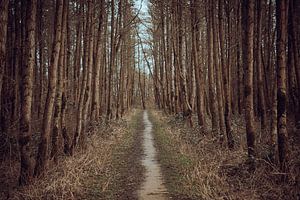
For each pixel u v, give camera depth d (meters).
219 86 16.02
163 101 37.62
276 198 8.53
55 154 11.75
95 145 15.50
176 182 10.60
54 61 10.84
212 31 17.00
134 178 11.25
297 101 15.10
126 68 41.34
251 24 11.00
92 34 15.94
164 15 29.09
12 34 15.33
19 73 15.77
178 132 19.11
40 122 18.16
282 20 9.51
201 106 19.09
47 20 20.73
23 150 10.02
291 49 14.84
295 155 10.31
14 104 13.84
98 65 19.14
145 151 16.20
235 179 9.88
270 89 21.14
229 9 21.39
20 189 9.48
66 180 9.63
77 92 20.75
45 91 23.73
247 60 11.01
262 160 10.20
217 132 16.47
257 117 20.25
